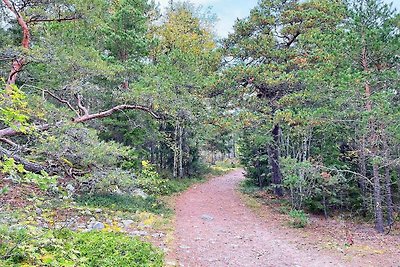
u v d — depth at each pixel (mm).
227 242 10891
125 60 17688
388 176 14070
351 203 16516
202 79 17859
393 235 12492
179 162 25953
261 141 17859
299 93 15414
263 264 8992
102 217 11336
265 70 16938
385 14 12523
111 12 20266
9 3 11258
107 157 10109
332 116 13133
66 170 9742
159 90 13469
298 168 14375
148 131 18125
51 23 15133
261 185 23219
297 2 18531
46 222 8086
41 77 12656
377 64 13133
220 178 30094
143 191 16484
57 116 9992
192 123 16609
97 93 15383
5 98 5195
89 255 6582
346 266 9039
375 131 12500
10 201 7336
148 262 6969
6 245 4688
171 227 12102
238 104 17703
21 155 9062
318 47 16203
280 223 14156
